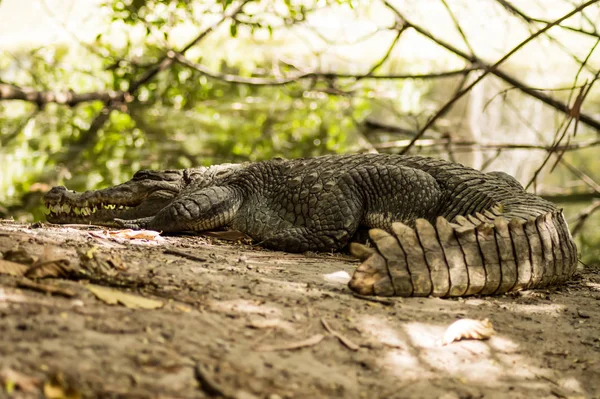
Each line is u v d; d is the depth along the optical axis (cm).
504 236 557
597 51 1900
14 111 1822
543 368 436
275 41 1838
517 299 557
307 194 743
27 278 437
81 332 369
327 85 1537
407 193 718
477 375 414
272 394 349
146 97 1655
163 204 816
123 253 554
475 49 1897
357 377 387
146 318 403
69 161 1692
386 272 508
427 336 450
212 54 1702
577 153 2445
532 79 2014
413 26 1187
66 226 713
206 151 1755
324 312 461
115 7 1239
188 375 349
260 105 1812
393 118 2192
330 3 1173
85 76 1708
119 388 325
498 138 2234
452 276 526
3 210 1609
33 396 305
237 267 560
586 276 696
